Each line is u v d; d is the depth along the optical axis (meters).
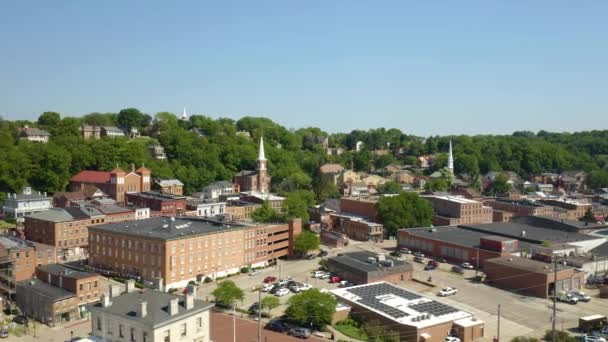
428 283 143.88
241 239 155.25
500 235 189.38
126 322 78.19
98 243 148.38
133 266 140.75
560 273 136.25
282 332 106.75
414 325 102.12
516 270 140.00
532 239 179.00
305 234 174.88
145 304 77.12
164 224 147.38
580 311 123.12
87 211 180.00
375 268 142.25
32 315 114.44
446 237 181.75
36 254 134.25
